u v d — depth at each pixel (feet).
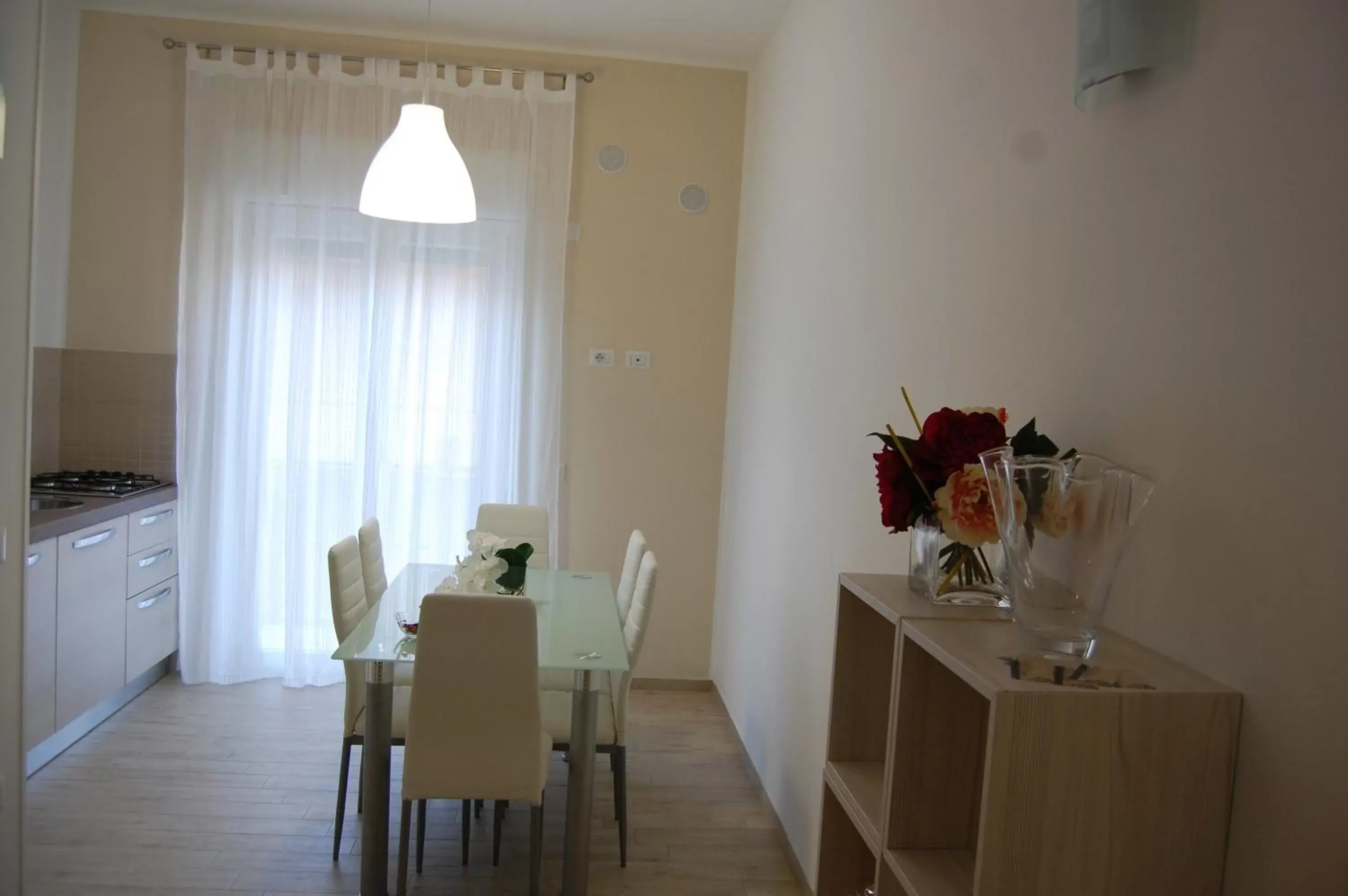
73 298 14.84
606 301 15.76
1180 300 4.35
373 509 15.05
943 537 5.26
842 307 9.88
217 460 14.80
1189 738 3.77
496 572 9.93
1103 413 4.96
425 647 8.20
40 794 10.89
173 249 14.92
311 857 9.85
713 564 16.22
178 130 14.82
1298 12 3.67
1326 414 3.45
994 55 6.55
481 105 15.17
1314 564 3.48
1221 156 4.10
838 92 10.50
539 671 8.59
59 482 13.94
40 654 11.14
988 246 6.51
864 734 5.98
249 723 13.43
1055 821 3.72
